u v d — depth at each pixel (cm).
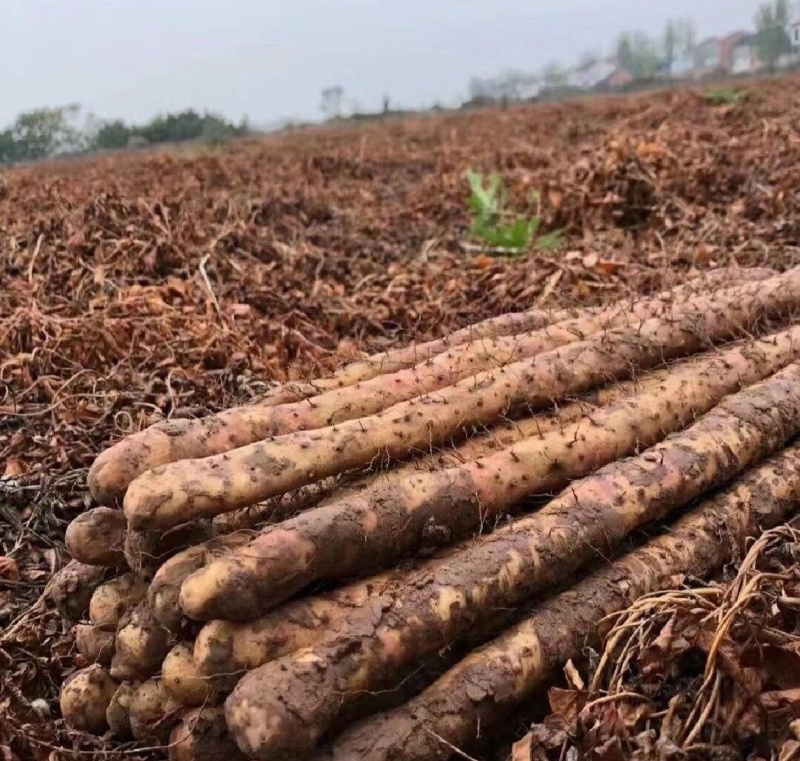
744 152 217
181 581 56
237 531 61
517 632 59
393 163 379
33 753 62
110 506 62
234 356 120
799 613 56
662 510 68
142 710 58
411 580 58
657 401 78
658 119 338
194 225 177
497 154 328
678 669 55
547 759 52
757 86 457
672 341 89
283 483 62
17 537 89
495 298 147
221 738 54
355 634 53
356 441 66
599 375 82
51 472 96
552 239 182
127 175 332
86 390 115
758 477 75
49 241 170
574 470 71
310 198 241
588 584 63
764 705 51
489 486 66
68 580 67
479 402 74
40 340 123
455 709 54
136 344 125
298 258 172
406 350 89
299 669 51
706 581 67
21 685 69
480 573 58
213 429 66
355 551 58
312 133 649
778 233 163
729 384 85
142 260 157
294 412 71
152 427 65
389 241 212
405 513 61
